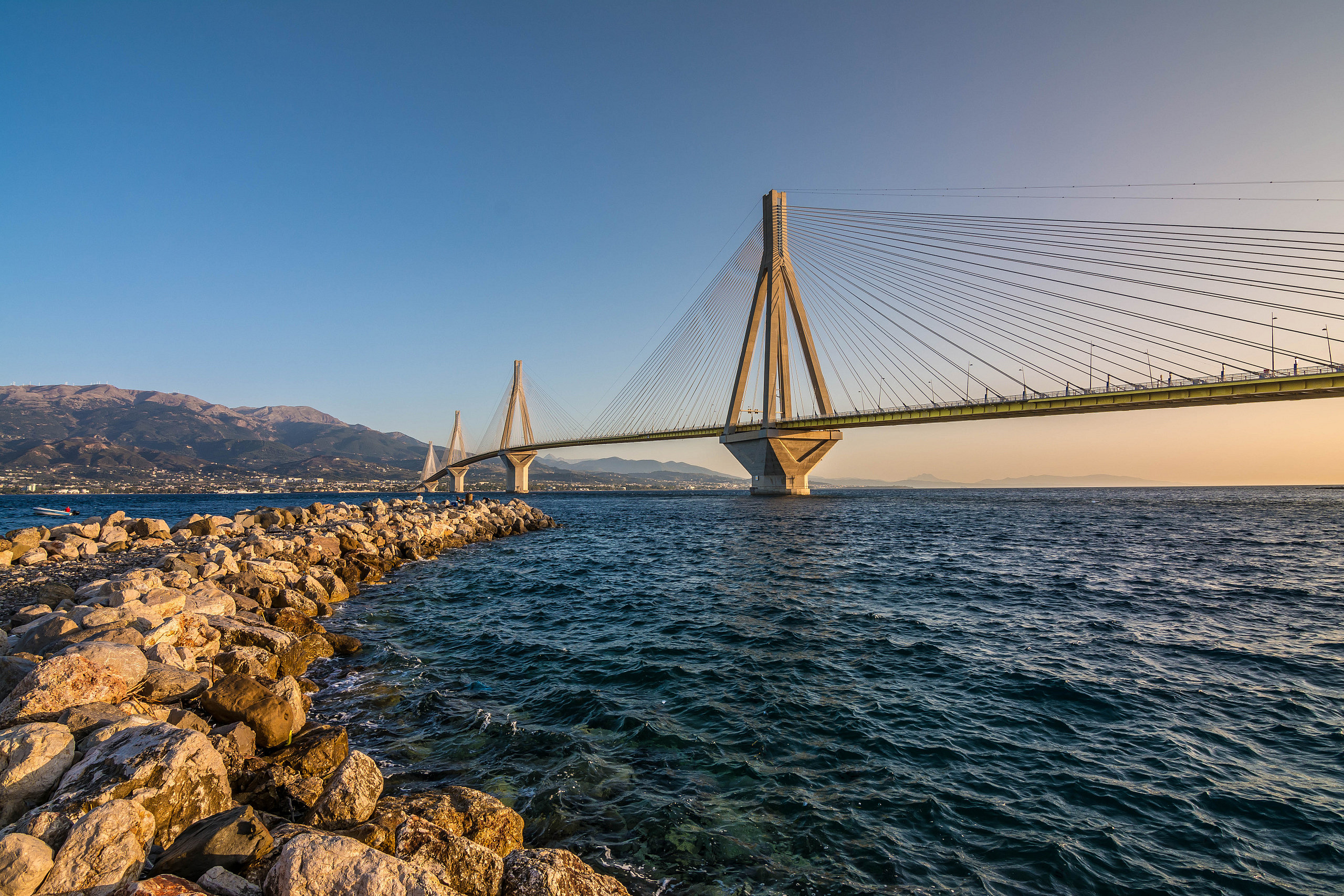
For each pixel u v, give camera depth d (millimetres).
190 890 4566
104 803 5066
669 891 5797
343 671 12188
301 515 34812
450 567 27109
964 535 40219
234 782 6641
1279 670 12062
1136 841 6633
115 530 24188
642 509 82125
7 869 4340
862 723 9555
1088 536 39125
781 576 23703
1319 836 6691
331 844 4871
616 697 10656
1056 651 13336
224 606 13125
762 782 7785
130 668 7844
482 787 7543
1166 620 16250
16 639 9633
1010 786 7727
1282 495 132875
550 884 5219
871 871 6109
